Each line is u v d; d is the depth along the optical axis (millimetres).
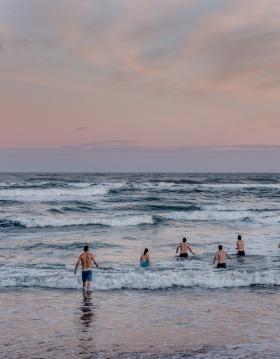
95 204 44812
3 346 9102
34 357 8500
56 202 45750
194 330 10234
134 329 10297
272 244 23984
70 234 27750
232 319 11117
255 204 47656
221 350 8906
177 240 25453
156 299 13000
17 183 72688
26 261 18750
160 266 17547
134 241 25016
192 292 13812
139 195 56750
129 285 14328
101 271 16219
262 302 12734
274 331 10188
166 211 40219
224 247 22969
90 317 11227
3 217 32281
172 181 103188
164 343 9344
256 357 8500
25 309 11875
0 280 14602
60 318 11117
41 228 30484
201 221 34938
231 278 14992
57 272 16109
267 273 15594
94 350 8906
